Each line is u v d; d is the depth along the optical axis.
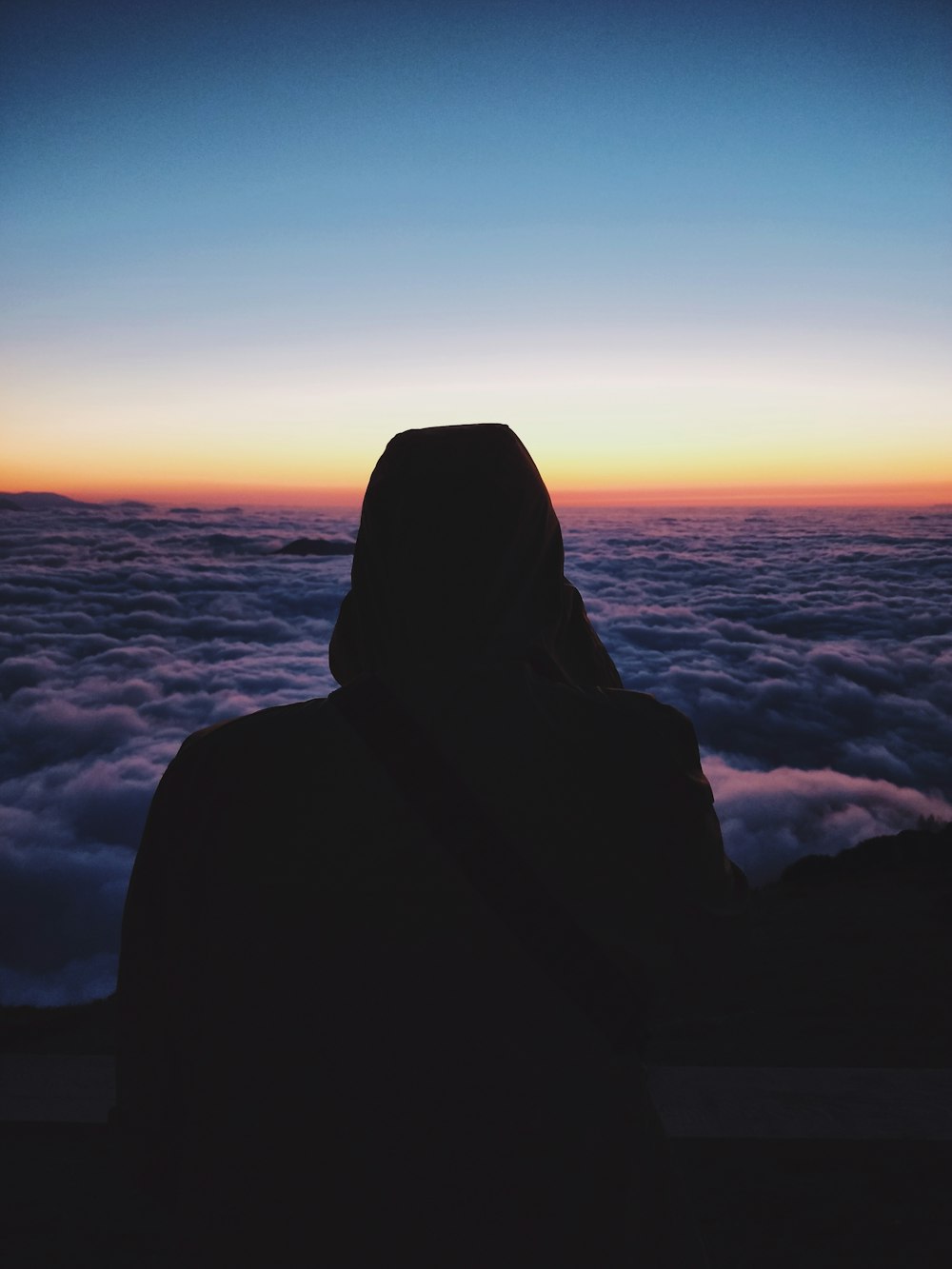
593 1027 0.59
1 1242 1.62
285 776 0.62
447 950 0.58
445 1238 0.56
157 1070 0.66
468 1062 0.57
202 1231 0.60
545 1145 0.57
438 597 0.66
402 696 0.63
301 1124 0.58
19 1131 1.93
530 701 0.63
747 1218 1.71
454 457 0.70
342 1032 0.58
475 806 0.59
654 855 0.61
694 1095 1.98
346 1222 0.57
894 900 5.85
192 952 0.63
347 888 0.59
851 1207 1.73
